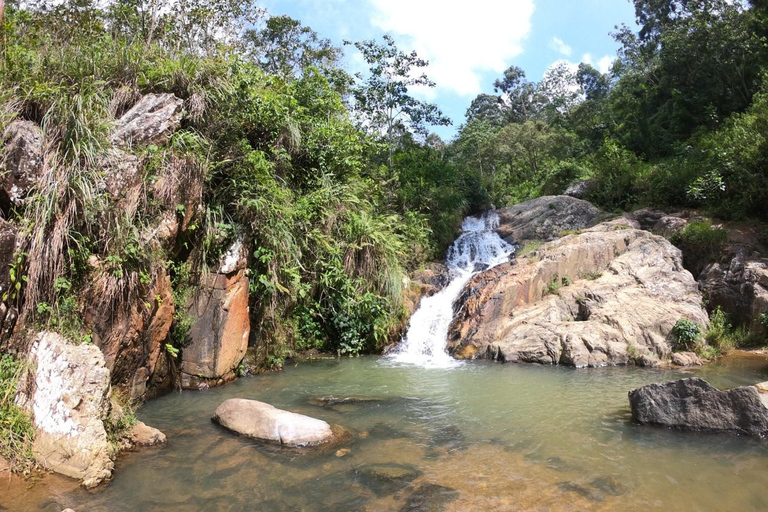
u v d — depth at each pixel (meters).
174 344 8.69
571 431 6.62
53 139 7.00
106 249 6.98
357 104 20.84
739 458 5.60
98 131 7.25
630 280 12.94
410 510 4.50
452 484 5.04
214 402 7.94
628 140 28.83
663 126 28.53
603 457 5.72
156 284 7.70
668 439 6.27
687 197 17.09
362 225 12.52
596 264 13.88
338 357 11.93
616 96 37.38
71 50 9.07
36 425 5.46
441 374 10.17
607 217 18.36
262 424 6.36
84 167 6.91
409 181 19.33
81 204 6.76
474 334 12.34
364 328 12.38
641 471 5.32
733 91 26.89
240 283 9.50
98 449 5.16
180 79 9.66
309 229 11.70
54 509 4.48
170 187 8.10
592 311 11.97
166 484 5.02
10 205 6.58
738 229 14.57
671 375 9.60
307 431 6.19
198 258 9.09
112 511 4.46
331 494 4.83
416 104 21.52
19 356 6.01
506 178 33.25
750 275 12.34
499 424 6.95
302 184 12.35
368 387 9.08
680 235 14.84
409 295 14.27
